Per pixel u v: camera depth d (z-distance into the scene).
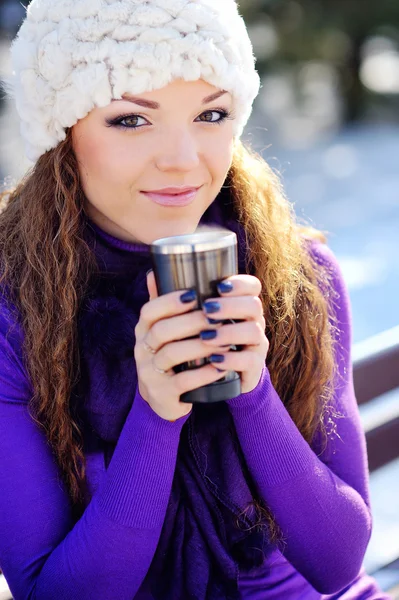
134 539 1.43
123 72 1.48
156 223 1.58
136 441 1.43
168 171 1.54
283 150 14.27
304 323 1.81
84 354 1.62
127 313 1.63
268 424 1.53
